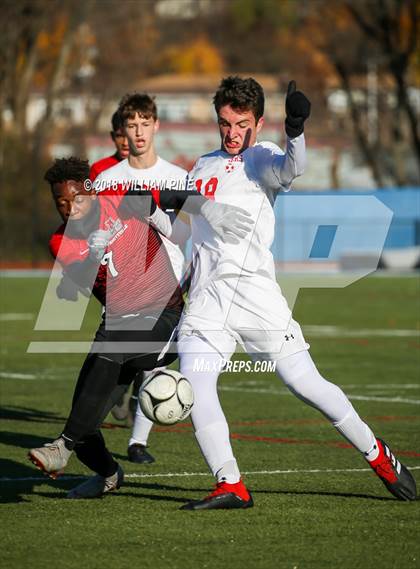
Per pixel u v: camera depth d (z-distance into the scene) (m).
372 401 37.41
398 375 44.50
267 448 28.80
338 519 20.53
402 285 101.12
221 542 18.94
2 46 139.25
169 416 20.58
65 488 23.80
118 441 30.14
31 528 19.98
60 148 169.12
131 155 27.77
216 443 21.20
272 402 37.81
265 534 19.44
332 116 191.00
